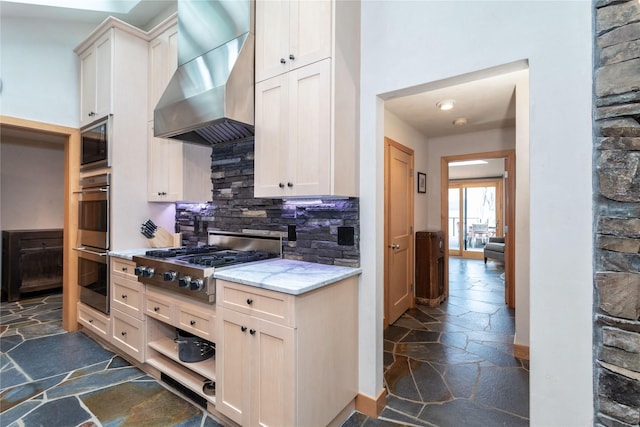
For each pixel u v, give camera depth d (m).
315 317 1.59
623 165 1.22
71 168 3.14
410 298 3.89
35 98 2.94
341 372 1.80
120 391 2.11
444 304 4.05
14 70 2.83
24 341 2.91
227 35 2.10
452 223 9.02
